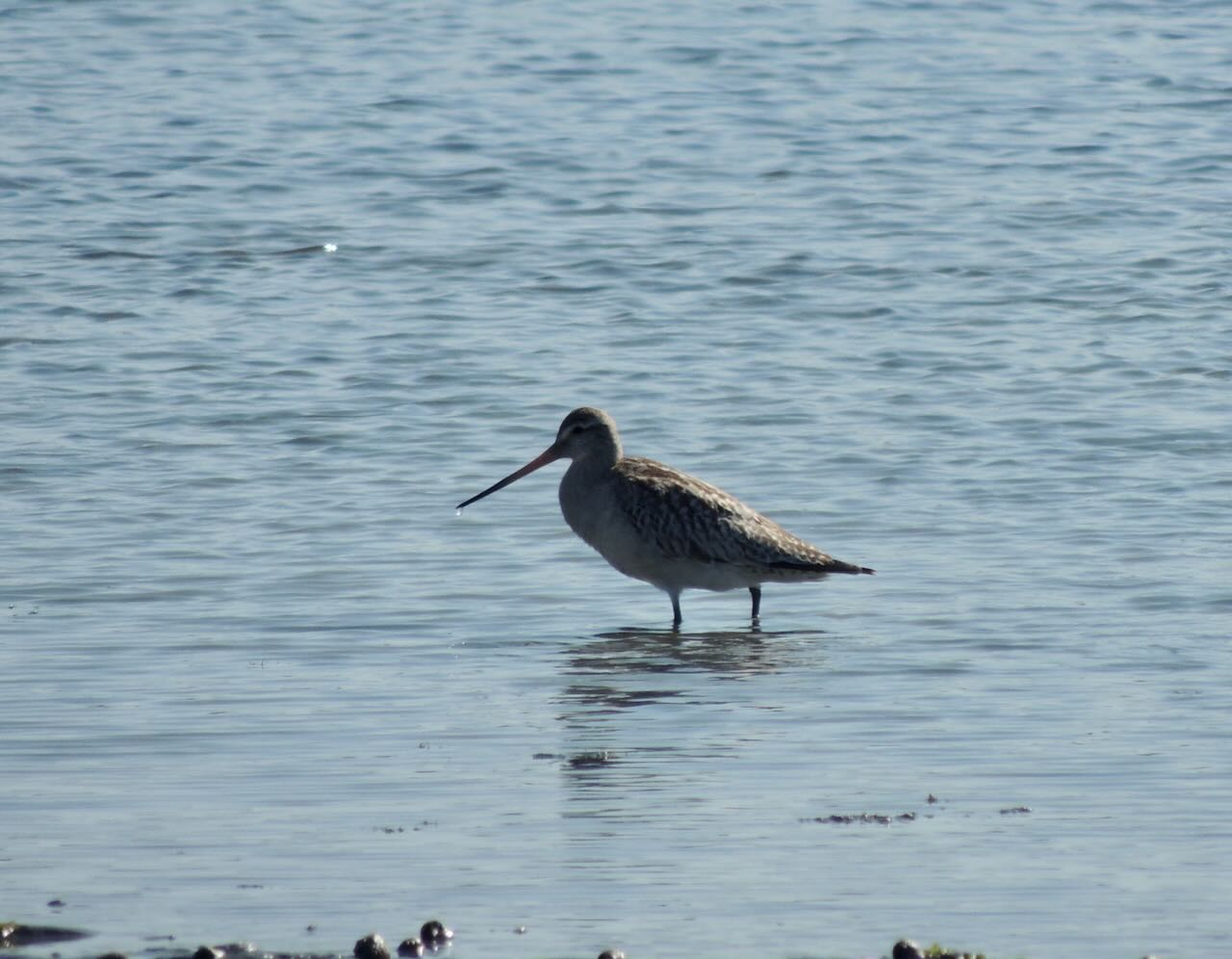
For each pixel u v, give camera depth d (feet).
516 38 138.82
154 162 110.11
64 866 32.81
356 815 35.35
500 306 85.97
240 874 32.40
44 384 74.38
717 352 78.95
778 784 37.09
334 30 141.79
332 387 74.28
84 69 130.72
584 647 48.08
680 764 38.40
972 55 132.87
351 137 115.55
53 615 49.73
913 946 28.73
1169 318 82.94
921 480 63.00
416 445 67.67
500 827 34.68
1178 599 50.75
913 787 36.76
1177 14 143.74
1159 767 37.65
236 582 53.06
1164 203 101.30
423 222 99.86
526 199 104.01
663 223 99.04
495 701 43.11
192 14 146.51
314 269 91.97
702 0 149.69
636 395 73.26
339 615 50.19
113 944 29.48
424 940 29.55
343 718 41.55
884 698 43.06
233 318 84.12
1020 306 85.05
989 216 99.45
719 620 51.29
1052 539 56.70
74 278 89.81
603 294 87.76
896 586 52.80
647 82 127.13
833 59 132.05
